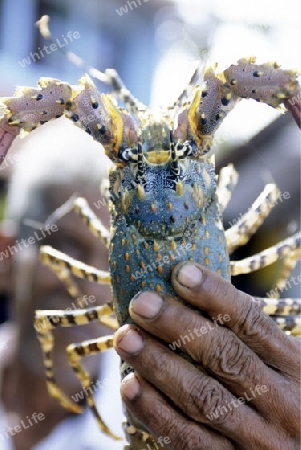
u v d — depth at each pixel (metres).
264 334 0.49
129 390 0.50
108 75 0.55
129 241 0.52
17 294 0.78
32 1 1.63
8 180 0.90
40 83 0.51
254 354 0.49
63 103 0.51
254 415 0.49
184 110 0.52
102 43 1.82
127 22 1.80
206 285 0.48
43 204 0.74
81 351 0.61
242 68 0.50
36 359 0.76
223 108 0.51
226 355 0.48
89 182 0.73
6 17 1.59
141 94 1.88
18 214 0.76
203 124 0.52
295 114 0.50
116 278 0.52
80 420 0.77
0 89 1.53
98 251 0.74
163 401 0.49
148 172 0.52
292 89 0.49
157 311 0.48
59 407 0.77
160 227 0.51
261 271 0.78
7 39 1.59
